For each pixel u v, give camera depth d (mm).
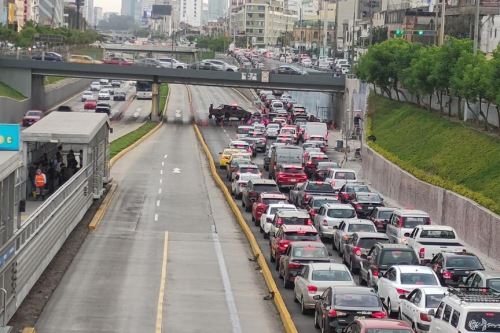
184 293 44281
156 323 38281
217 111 171000
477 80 78688
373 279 44375
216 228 64500
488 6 154125
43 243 42500
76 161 62938
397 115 108062
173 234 61219
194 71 166500
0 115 143625
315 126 128750
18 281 35969
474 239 59312
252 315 40438
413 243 51844
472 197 61438
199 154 118125
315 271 40594
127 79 171500
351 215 60969
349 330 31938
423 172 74938
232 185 82812
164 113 187750
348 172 83562
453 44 93312
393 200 81750
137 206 72812
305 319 39750
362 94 138875
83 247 54781
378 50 122188
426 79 98500
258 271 50406
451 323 30766
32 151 57438
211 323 38750
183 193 81812
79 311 39688
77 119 68000
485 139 74938
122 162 104875
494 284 39750
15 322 36812
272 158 94688
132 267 49938
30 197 55000
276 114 168625
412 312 36531
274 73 164000
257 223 66000
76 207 56250
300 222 54188
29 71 169500
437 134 86688
